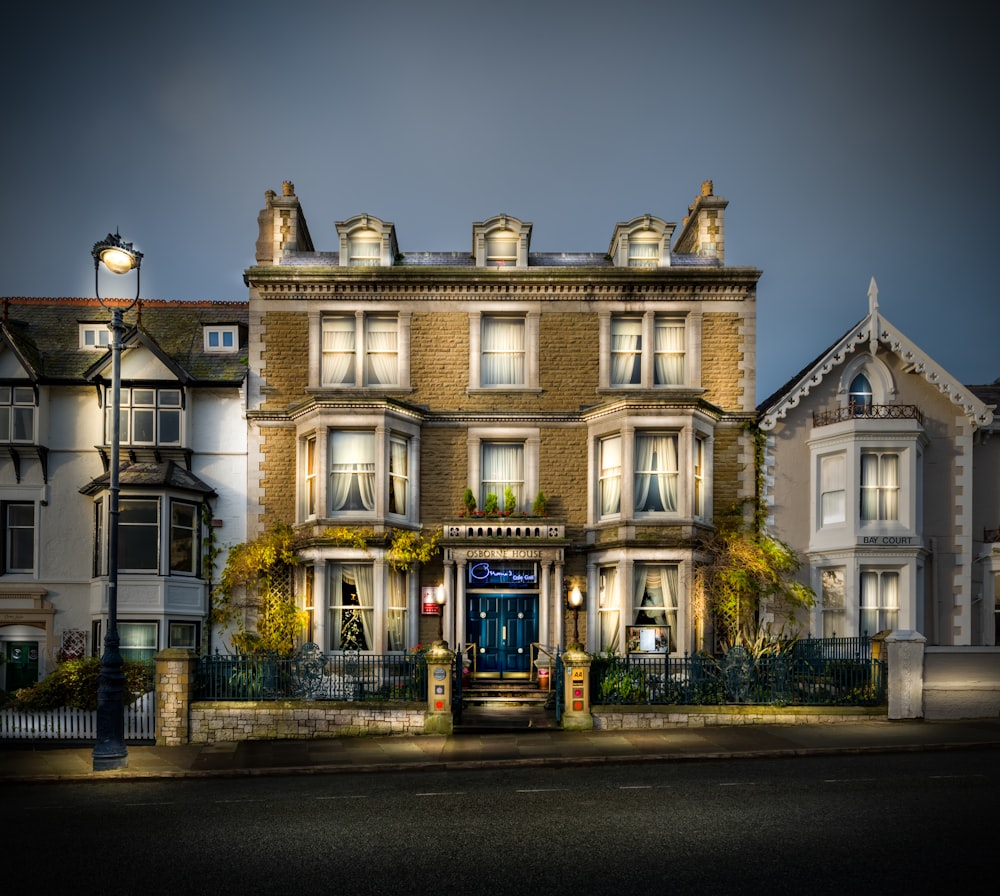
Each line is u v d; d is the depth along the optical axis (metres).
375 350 26.81
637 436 25.72
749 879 9.88
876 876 9.91
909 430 25.64
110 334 27.44
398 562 25.20
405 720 20.28
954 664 21.14
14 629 26.16
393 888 9.82
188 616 25.48
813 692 21.22
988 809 12.65
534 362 26.64
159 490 25.41
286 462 26.34
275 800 14.23
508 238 27.38
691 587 24.88
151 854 11.23
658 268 26.41
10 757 18.38
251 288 26.69
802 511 26.47
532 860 10.70
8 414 26.42
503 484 26.66
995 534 27.38
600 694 20.97
